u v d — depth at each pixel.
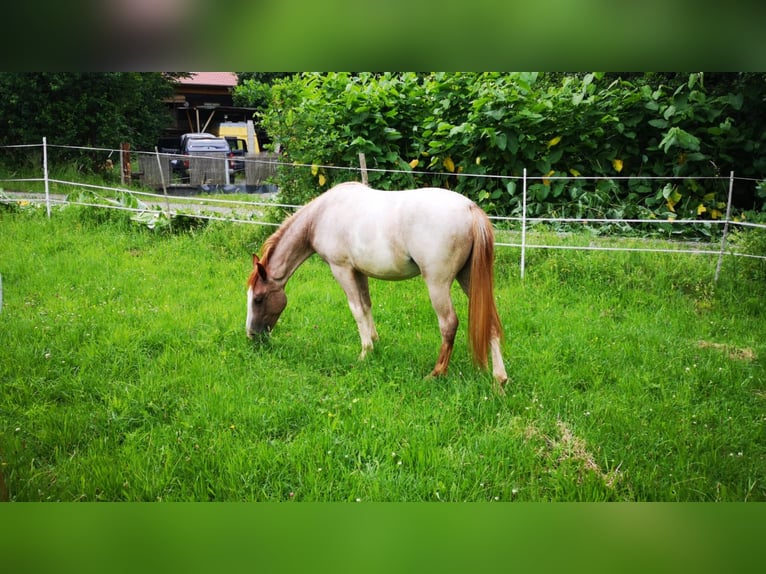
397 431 3.61
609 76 9.98
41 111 15.20
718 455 3.39
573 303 6.33
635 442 3.51
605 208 8.73
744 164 8.78
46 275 6.55
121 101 16.98
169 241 8.16
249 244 8.02
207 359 4.66
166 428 3.65
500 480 3.14
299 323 5.61
